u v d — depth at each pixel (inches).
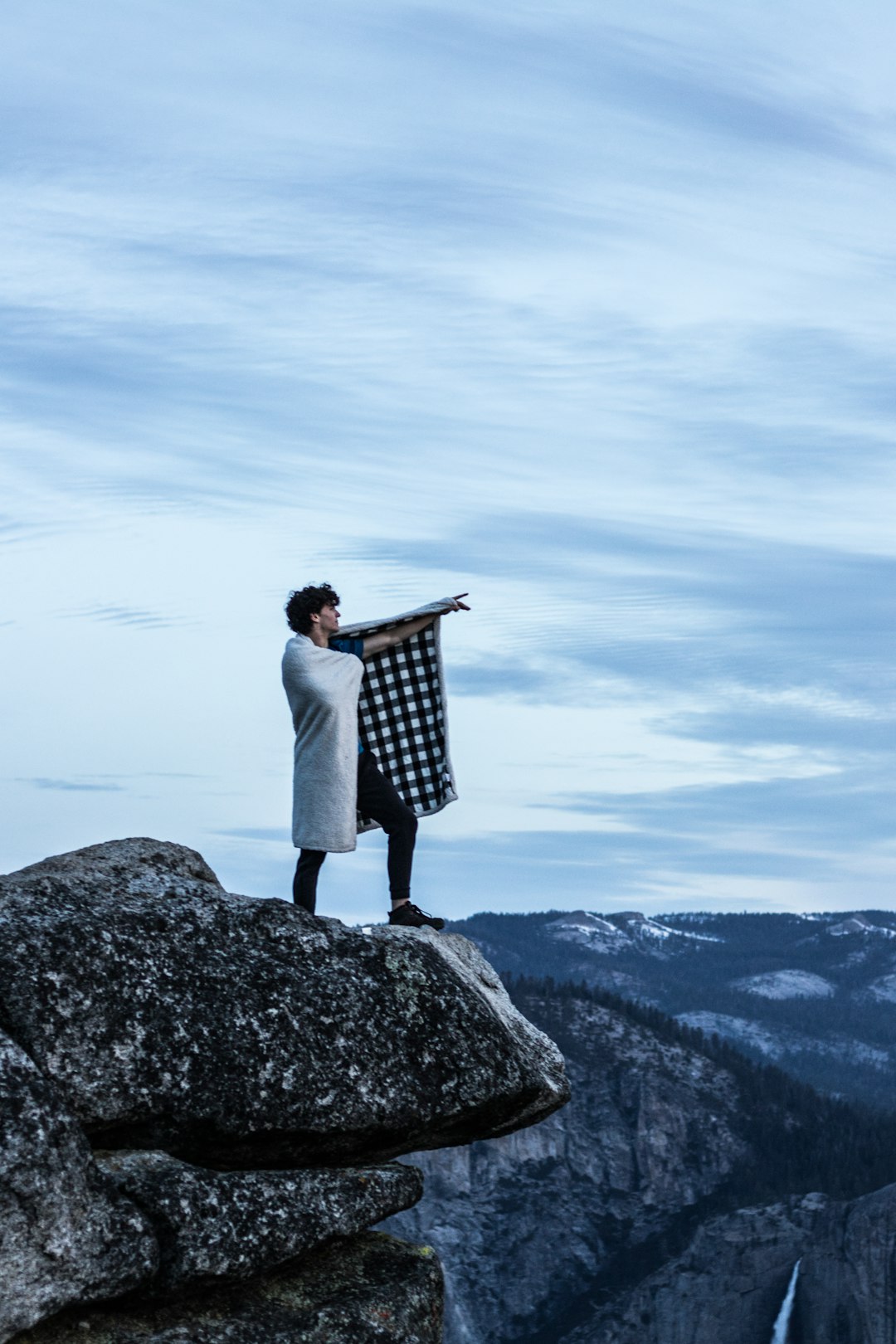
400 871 357.4
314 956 295.9
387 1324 267.0
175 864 314.8
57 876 281.4
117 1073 251.8
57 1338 225.3
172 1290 239.1
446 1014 306.5
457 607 376.2
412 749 379.9
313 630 356.5
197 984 271.1
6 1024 245.8
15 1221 217.8
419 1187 295.0
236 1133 262.8
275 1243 255.4
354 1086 281.1
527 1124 329.4
